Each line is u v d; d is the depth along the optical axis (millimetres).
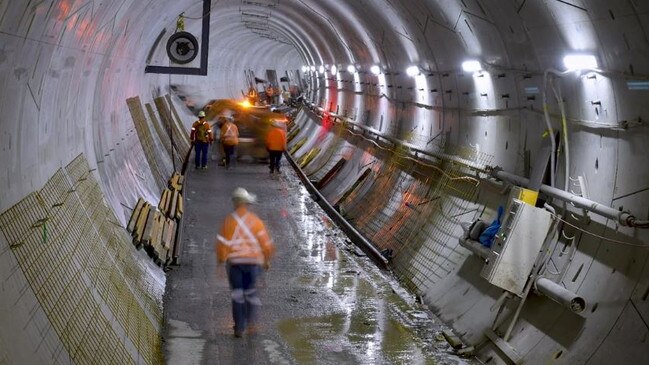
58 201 8359
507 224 9398
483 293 10672
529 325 9125
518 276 9156
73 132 10391
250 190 22125
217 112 36594
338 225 18562
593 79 8438
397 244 15266
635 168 7816
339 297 12031
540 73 9977
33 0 6086
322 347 9773
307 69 44156
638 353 7031
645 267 7520
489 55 11711
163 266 13102
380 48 19828
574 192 9258
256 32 46344
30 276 6355
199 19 27031
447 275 12289
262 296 11891
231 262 10008
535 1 8656
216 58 46500
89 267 8445
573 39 8539
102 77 13070
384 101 21234
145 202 14805
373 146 21938
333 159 26328
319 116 34375
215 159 29109
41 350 5863
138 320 9172
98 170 12609
